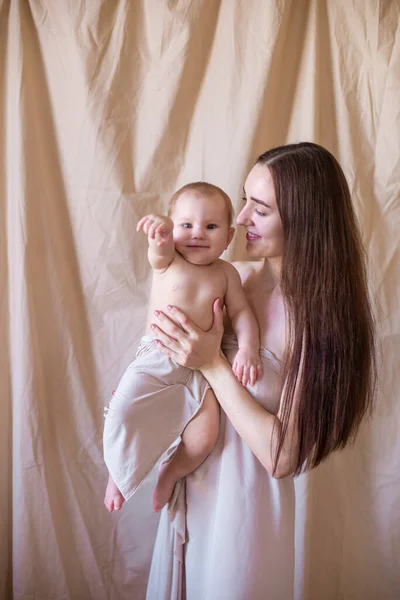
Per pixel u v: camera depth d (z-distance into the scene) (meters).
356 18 1.28
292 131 1.35
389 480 1.47
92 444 1.46
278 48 1.29
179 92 1.31
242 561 0.99
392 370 1.42
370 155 1.33
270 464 0.96
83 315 1.42
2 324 1.39
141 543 1.51
